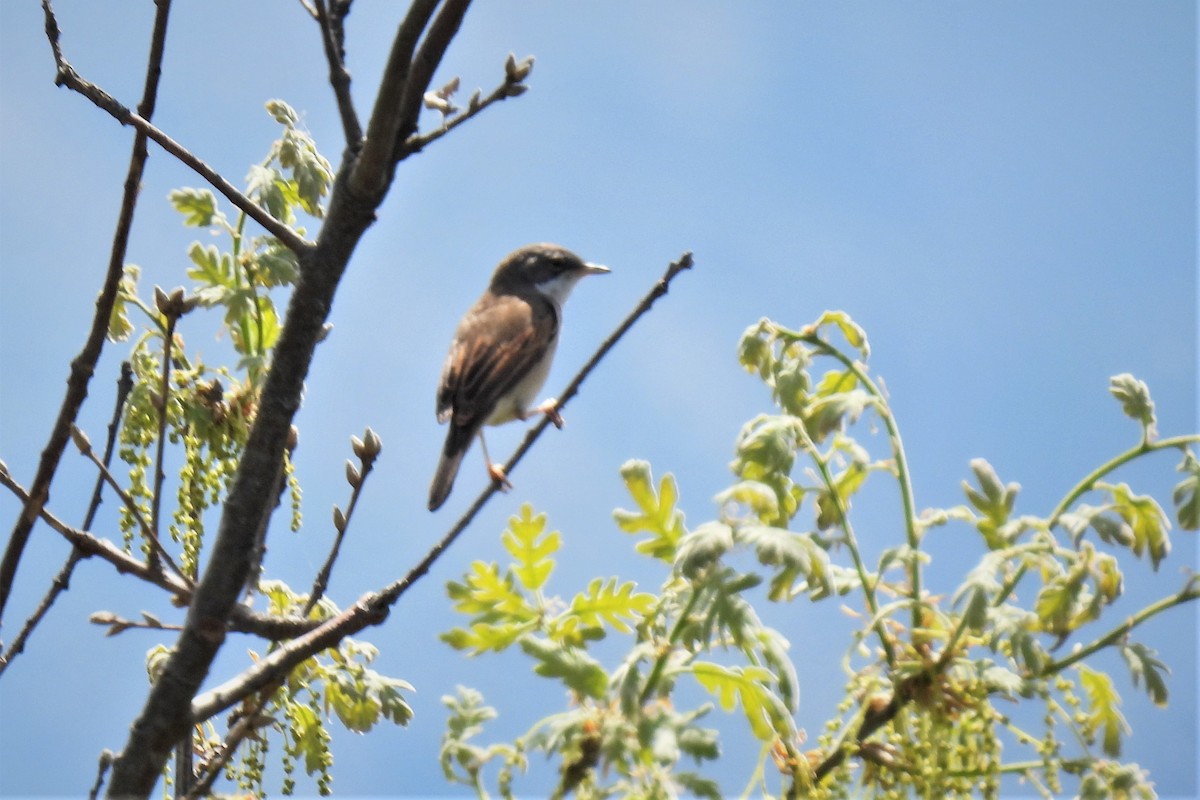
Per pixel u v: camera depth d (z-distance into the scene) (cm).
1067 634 614
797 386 688
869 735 602
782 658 557
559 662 538
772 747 571
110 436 776
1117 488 648
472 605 586
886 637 626
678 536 631
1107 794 571
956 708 589
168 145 743
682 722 509
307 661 827
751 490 581
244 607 806
